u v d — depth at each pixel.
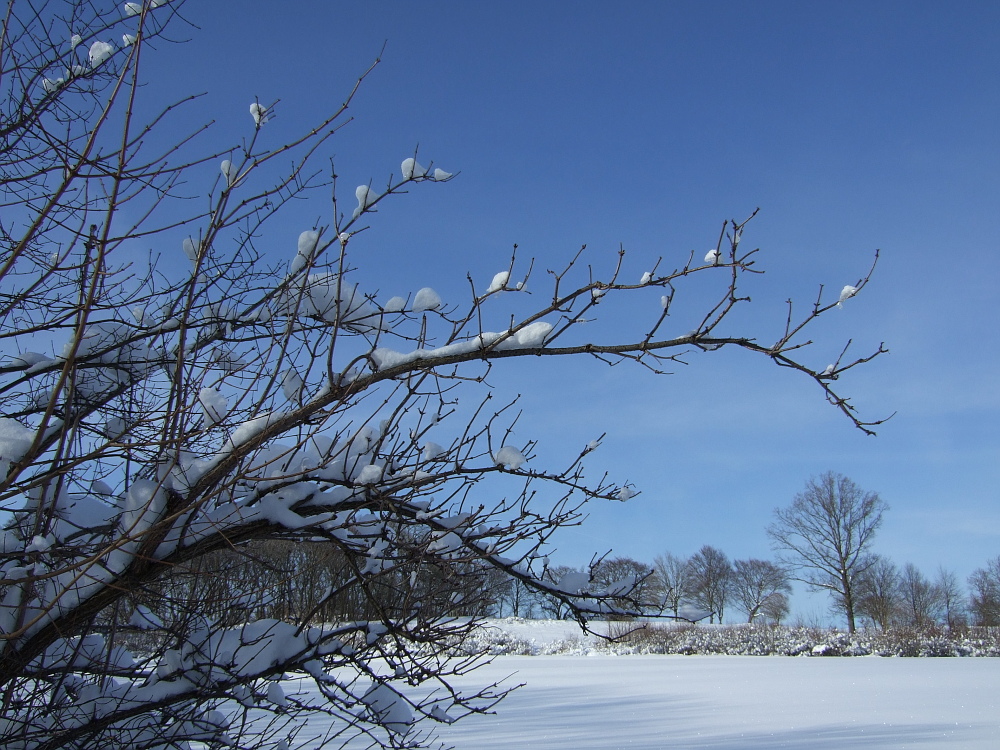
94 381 3.75
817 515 35.81
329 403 2.91
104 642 3.75
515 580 3.54
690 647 25.14
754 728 8.04
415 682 3.30
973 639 23.66
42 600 2.87
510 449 3.10
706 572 52.97
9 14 3.02
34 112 3.21
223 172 2.85
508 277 2.66
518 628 31.00
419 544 3.09
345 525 3.13
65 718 3.18
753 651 24.39
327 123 2.80
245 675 3.06
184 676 3.12
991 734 7.20
